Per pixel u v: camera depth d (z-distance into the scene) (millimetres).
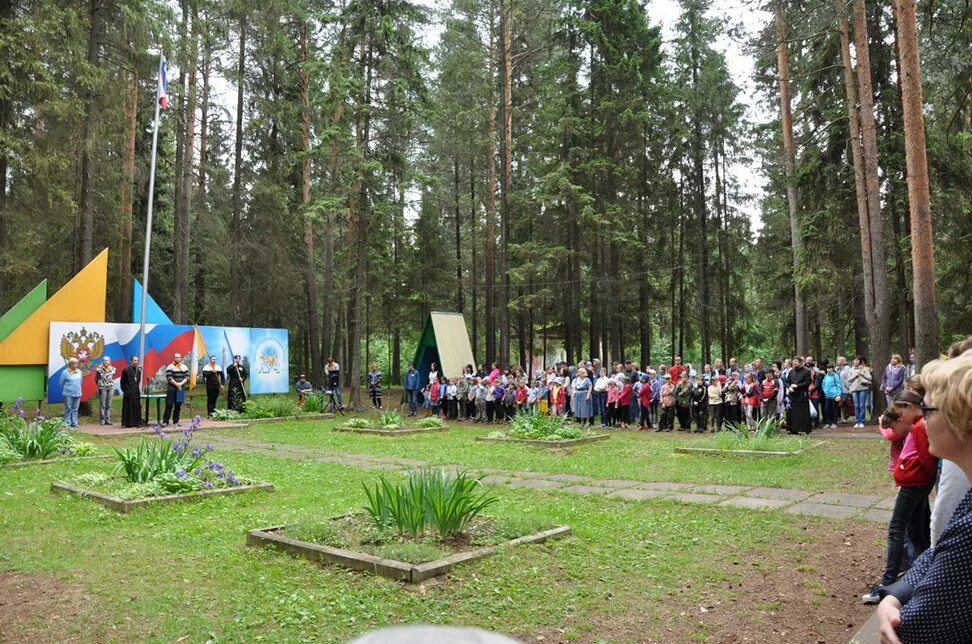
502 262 31609
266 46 31156
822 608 5711
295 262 36719
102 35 24391
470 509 7520
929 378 2262
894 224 23734
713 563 6934
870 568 6809
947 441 2180
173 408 21234
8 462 13156
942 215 22203
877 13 22922
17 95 20375
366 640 1082
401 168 28703
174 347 23688
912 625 2057
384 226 30719
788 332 32312
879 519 8891
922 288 14039
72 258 28531
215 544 7551
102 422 21281
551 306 35188
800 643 5008
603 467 13500
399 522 7266
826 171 23062
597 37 31062
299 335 43219
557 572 6531
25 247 22422
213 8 30750
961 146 21156
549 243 31688
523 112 34875
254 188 32031
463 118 33438
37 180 20750
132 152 28594
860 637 5016
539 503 10094
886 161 22125
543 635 5082
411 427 21094
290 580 6254
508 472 13102
